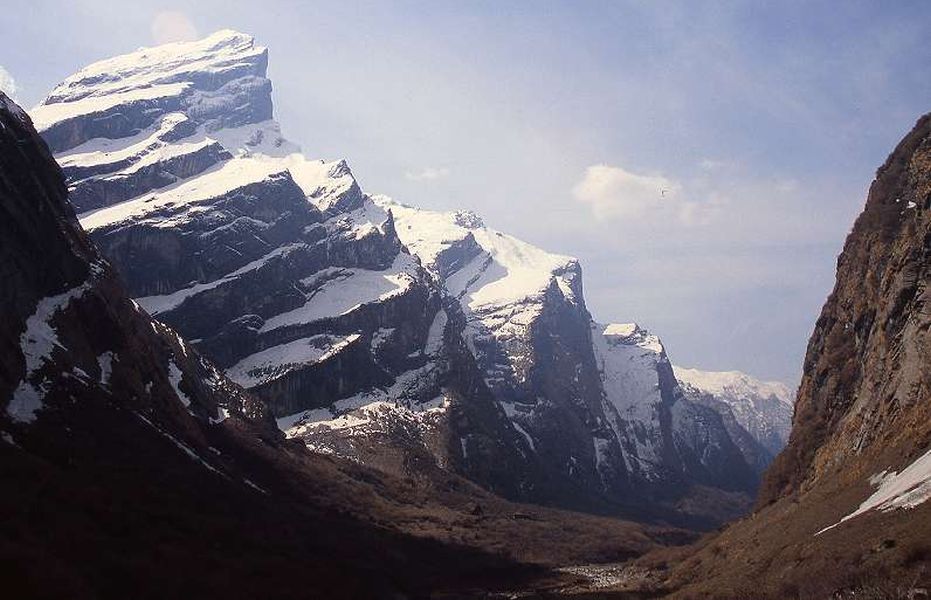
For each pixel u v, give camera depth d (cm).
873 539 8644
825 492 12669
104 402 15038
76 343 16050
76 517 9862
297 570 11575
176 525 11512
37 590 7619
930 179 14962
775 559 10788
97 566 8994
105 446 13575
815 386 17775
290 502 19150
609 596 14538
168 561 9944
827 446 15550
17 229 15625
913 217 15538
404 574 16750
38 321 15350
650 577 16762
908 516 8631
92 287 17388
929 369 12325
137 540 10206
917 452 10488
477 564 19625
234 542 11919
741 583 10619
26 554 7900
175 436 17262
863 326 16388
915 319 13250
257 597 9956
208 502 13662
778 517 14100
